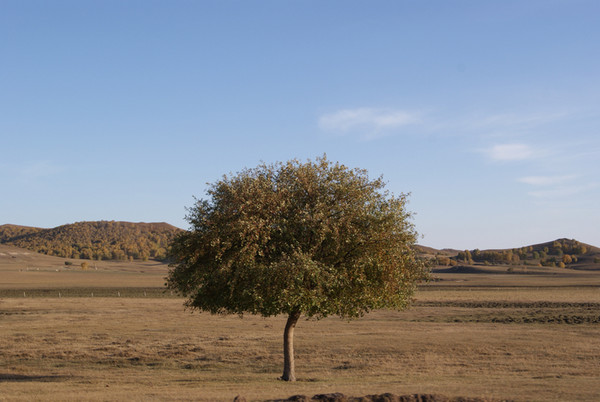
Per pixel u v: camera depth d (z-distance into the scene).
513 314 63.59
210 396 19.50
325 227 23.11
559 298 91.38
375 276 24.48
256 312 24.22
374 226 24.27
